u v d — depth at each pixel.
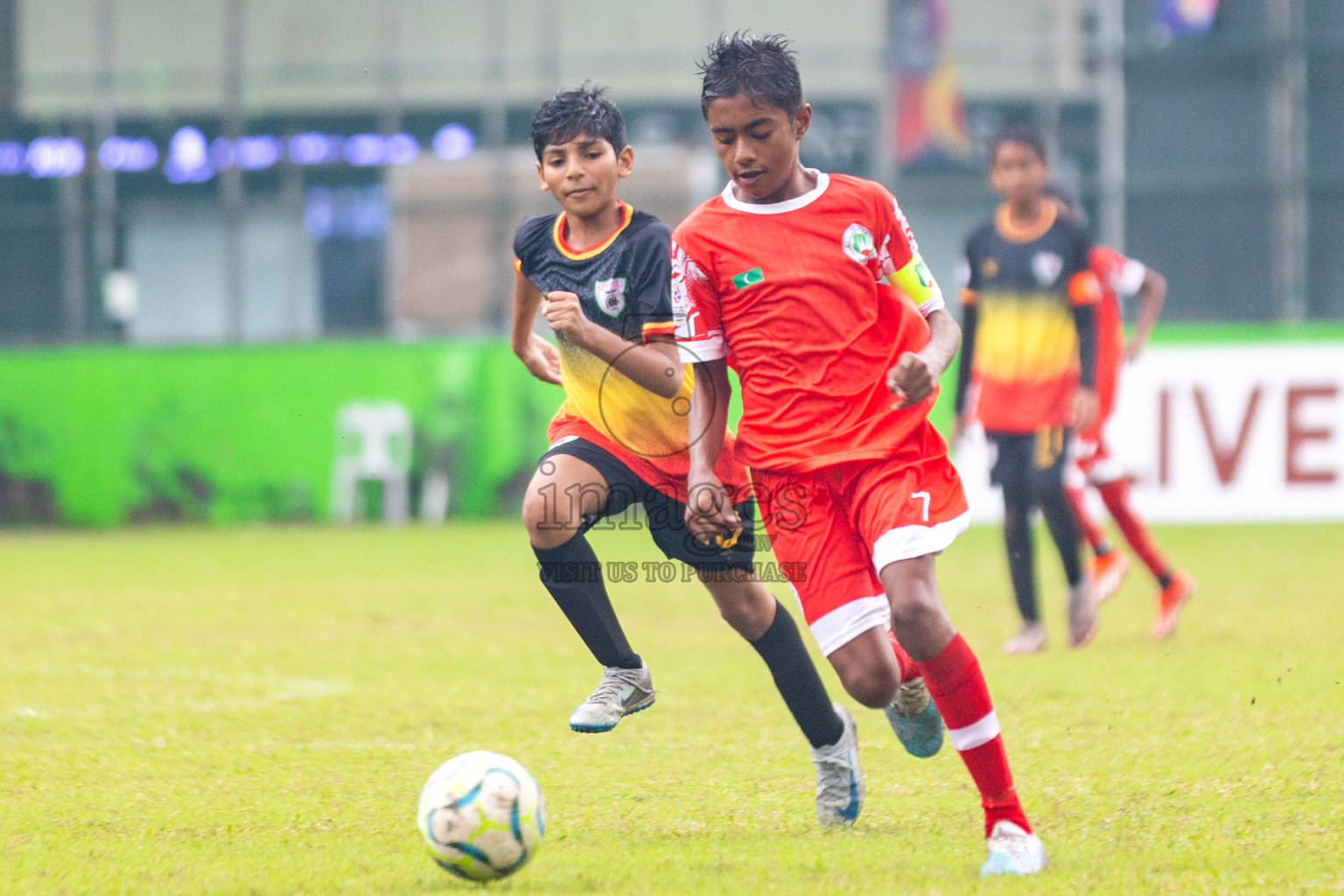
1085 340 23.64
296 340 55.81
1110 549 26.84
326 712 18.80
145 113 62.16
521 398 54.69
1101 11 57.72
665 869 11.41
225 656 23.78
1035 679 20.27
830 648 12.41
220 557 41.81
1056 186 25.03
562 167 13.89
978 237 24.30
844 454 12.27
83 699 19.89
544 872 11.34
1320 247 56.53
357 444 55.06
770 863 11.59
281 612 29.45
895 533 11.83
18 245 62.44
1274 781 14.12
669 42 60.84
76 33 62.03
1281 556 37.09
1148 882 10.78
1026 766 14.99
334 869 11.52
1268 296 56.91
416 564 39.25
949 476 12.31
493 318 61.19
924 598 11.62
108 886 10.99
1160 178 57.38
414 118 61.66
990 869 11.21
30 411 55.56
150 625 27.70
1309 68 56.19
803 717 13.15
